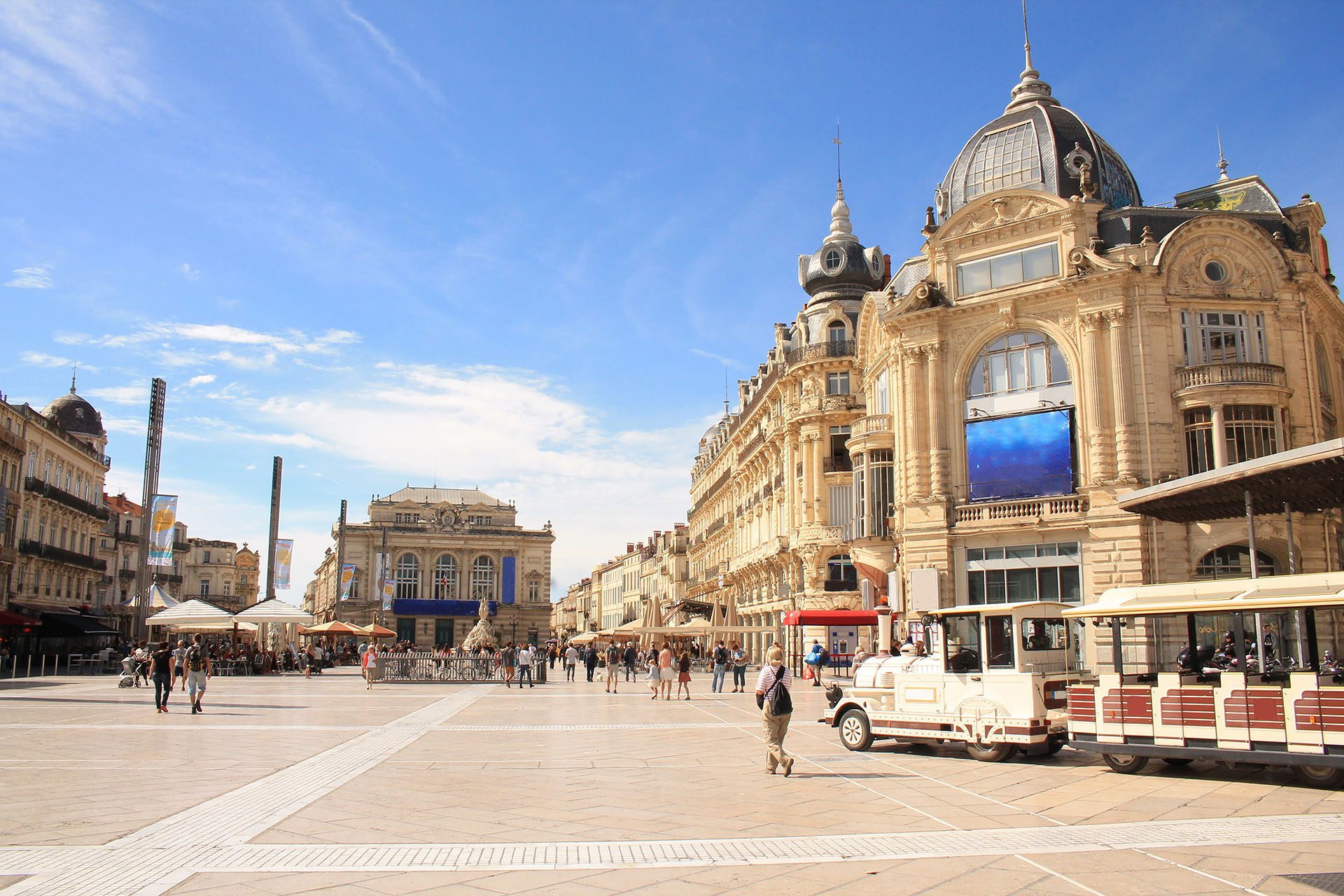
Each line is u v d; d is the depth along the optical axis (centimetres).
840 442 4881
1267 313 3111
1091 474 3078
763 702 1534
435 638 10519
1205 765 1625
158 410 4162
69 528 6009
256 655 4806
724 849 966
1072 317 3189
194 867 872
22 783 1330
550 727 2236
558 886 823
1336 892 821
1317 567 2869
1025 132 3572
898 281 3844
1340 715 1333
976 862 920
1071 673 1744
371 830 1041
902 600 3428
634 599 12088
